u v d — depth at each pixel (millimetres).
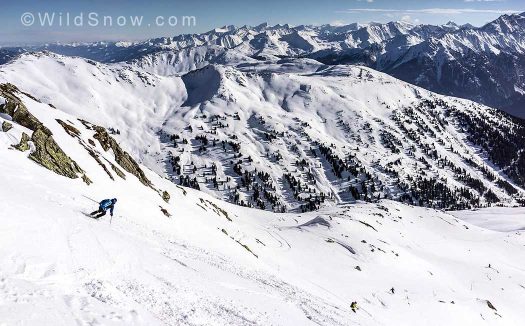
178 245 36500
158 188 76062
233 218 112188
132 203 46781
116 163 63094
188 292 20969
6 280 13992
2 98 44156
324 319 31094
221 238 60375
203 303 20500
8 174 27469
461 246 156625
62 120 58156
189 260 30078
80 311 13945
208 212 89188
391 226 156875
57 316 13023
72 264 17484
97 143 63625
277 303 28766
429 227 179250
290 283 48125
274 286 37625
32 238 17531
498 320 87438
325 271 83875
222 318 19453
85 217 26094
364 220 147625
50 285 15133
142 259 22922
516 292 112250
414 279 98625
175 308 18016
